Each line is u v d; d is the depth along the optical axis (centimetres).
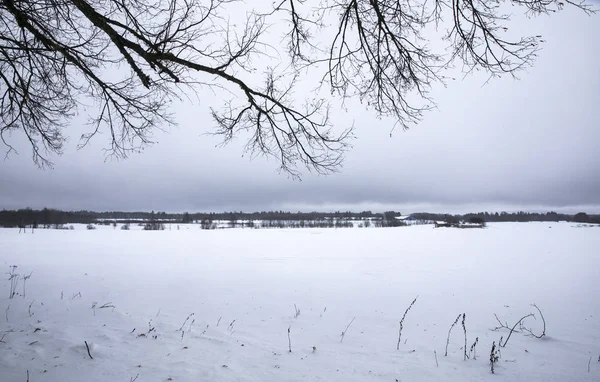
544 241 2964
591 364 387
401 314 621
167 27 363
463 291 850
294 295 777
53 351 373
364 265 1363
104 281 876
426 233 4628
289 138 491
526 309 670
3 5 346
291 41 414
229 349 414
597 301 743
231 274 1081
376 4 367
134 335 446
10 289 720
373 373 355
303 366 369
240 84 426
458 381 339
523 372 363
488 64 366
